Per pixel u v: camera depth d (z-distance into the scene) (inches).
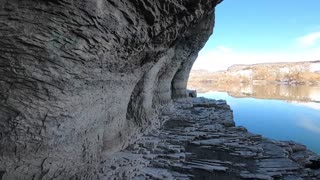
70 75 249.1
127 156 434.3
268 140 587.5
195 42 933.8
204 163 443.2
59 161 280.2
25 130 239.9
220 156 480.1
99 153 376.5
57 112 253.3
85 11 229.8
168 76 860.0
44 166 263.4
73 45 237.8
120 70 366.3
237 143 553.3
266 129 1202.6
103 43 268.1
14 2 205.5
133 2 283.1
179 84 1115.3
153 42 394.6
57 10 217.3
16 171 245.6
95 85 307.3
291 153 540.7
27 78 225.0
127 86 440.1
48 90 238.2
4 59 214.1
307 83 6072.8
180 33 450.6
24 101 231.0
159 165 419.8
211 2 434.6
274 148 529.0
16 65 217.9
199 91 3206.2
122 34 292.5
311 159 508.7
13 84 223.3
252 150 510.3
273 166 437.4
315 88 4512.8
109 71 329.4
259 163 450.6
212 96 2588.6
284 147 557.0
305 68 6633.9
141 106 589.0
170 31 407.8
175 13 366.3
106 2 248.2
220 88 4065.0
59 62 235.1
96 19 242.1
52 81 237.5
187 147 523.5
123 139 477.7
